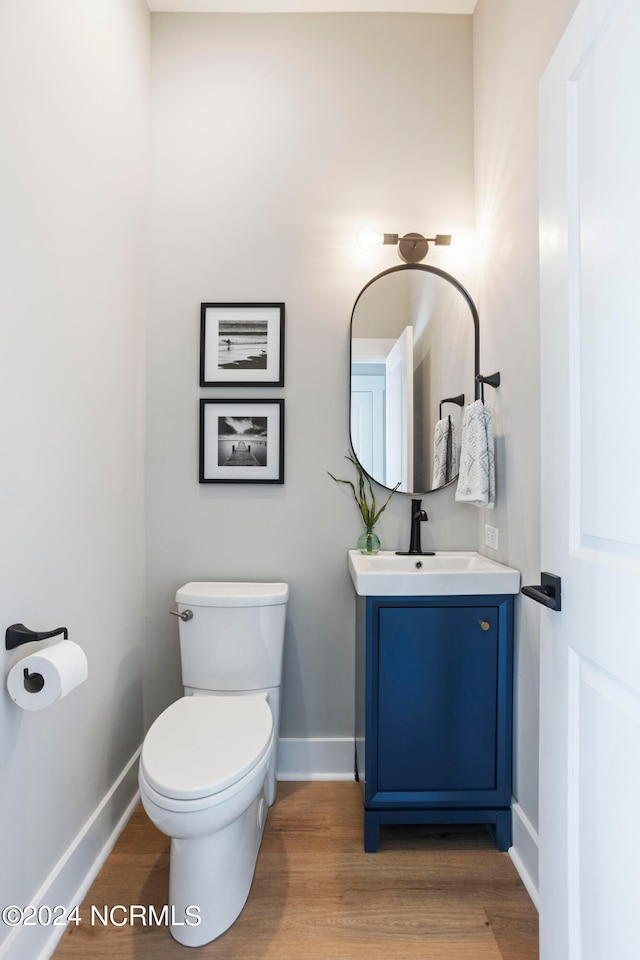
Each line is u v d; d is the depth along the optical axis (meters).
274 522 2.10
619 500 0.81
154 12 2.12
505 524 1.79
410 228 2.12
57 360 1.35
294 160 2.12
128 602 1.89
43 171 1.27
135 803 1.88
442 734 1.65
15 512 1.16
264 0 2.08
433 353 2.12
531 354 1.57
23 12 1.17
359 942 1.31
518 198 1.67
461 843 1.69
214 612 1.82
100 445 1.63
